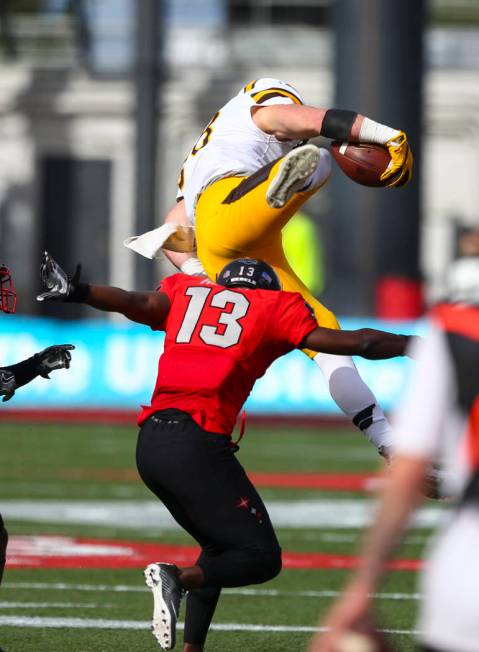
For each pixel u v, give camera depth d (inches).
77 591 1005.8
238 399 668.1
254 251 742.5
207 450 649.6
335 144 743.7
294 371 2706.7
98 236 4367.6
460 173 4313.5
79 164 4362.7
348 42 3075.8
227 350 661.9
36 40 4416.8
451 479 431.5
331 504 1561.3
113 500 1583.4
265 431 2598.4
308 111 743.7
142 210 3356.3
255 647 813.9
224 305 673.0
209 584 652.1
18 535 1301.7
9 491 1652.3
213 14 4350.4
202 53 4308.6
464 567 388.8
